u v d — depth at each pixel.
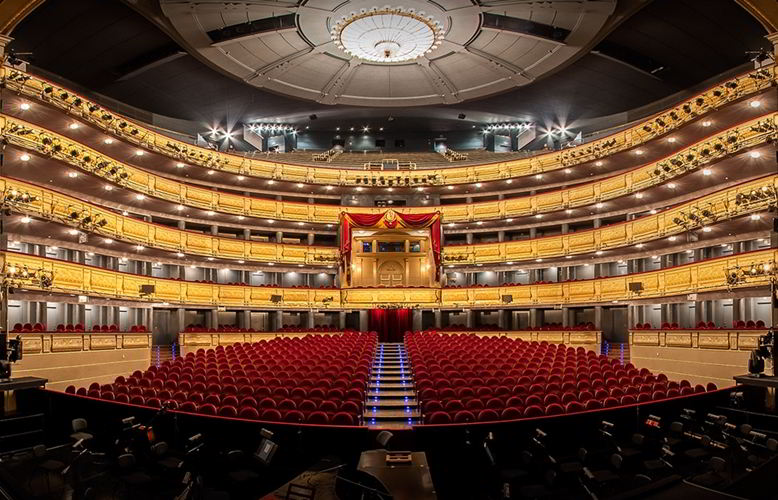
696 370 18.34
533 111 37.41
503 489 7.38
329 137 43.16
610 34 27.58
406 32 27.28
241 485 8.20
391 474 6.20
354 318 34.31
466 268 34.31
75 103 23.23
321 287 32.50
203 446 8.47
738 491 4.59
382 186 35.31
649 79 31.23
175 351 26.42
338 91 34.09
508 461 8.21
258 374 15.20
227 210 31.73
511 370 15.41
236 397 11.32
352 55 29.73
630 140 29.31
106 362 19.06
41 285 18.84
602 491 8.05
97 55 27.75
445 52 29.62
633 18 25.97
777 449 7.98
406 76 32.38
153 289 24.73
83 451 8.75
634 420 9.15
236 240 31.69
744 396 10.88
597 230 29.11
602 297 27.39
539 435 8.08
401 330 32.81
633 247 27.69
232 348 21.78
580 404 10.41
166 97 33.31
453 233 35.91
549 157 33.28
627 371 15.23
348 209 35.00
